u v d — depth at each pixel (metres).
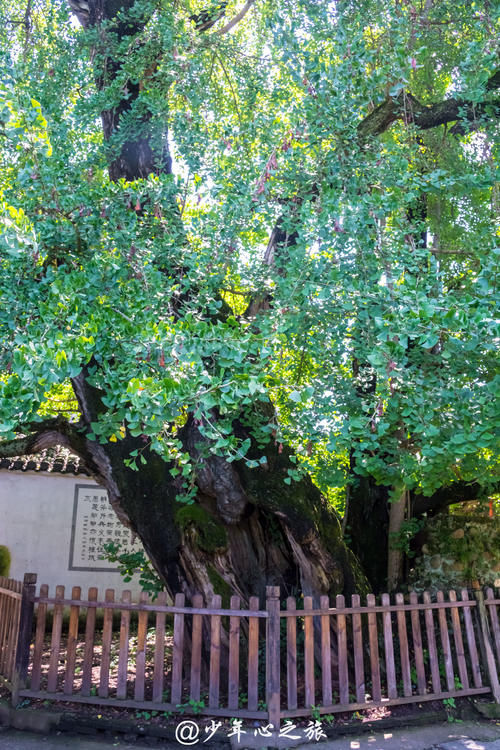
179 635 5.66
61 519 10.97
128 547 11.12
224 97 7.91
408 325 3.65
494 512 8.63
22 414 3.43
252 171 5.46
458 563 8.09
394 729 5.75
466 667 6.42
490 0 5.76
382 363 3.74
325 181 5.42
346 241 4.77
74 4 8.06
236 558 7.12
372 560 8.38
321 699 6.03
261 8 8.21
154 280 4.67
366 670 6.82
